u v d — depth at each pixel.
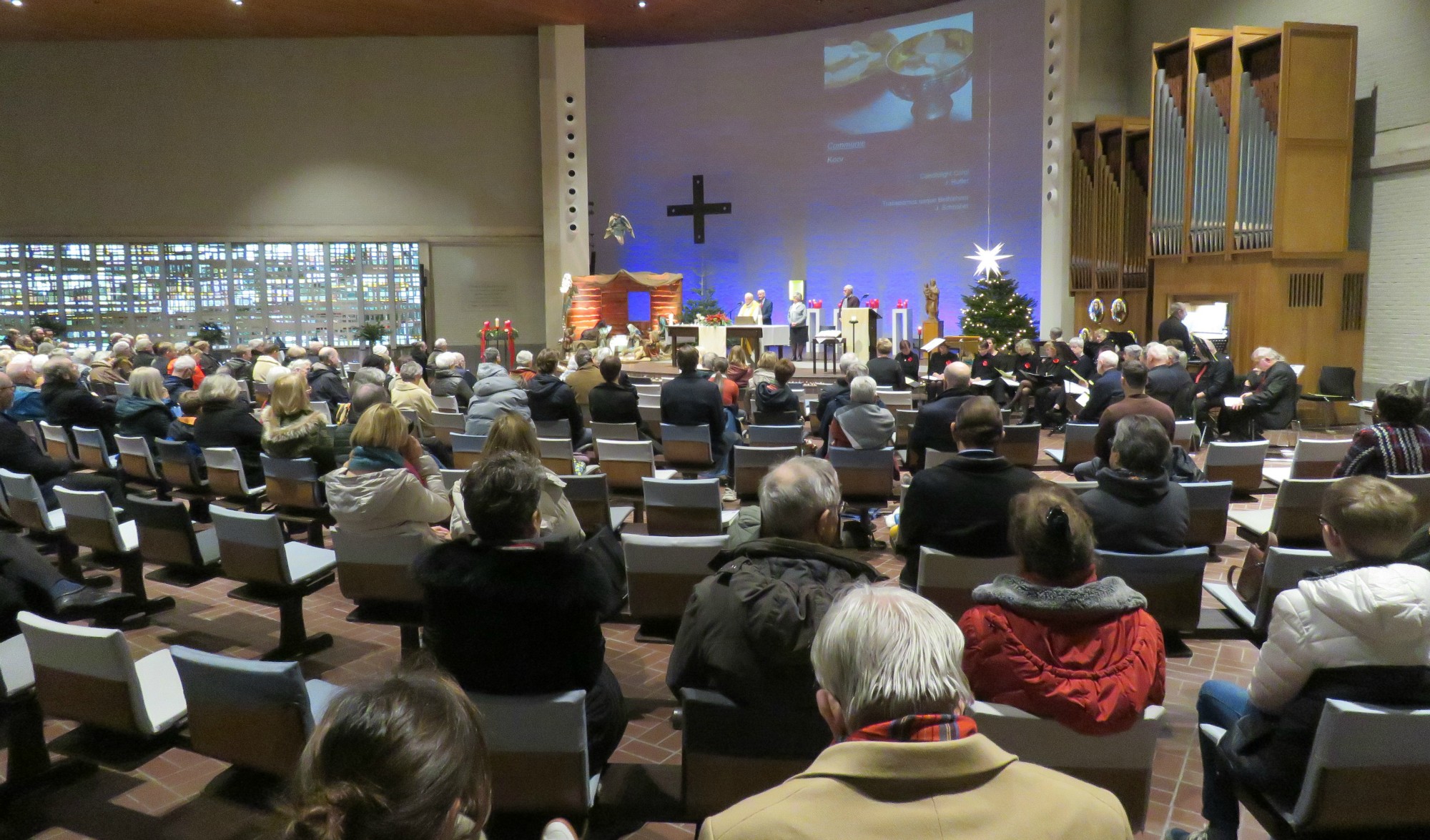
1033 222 17.48
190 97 20.33
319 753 1.03
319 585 4.56
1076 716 2.13
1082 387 10.77
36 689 2.92
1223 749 2.44
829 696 1.38
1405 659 2.10
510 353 19.58
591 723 2.66
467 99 20.69
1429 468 4.34
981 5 17.86
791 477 2.38
